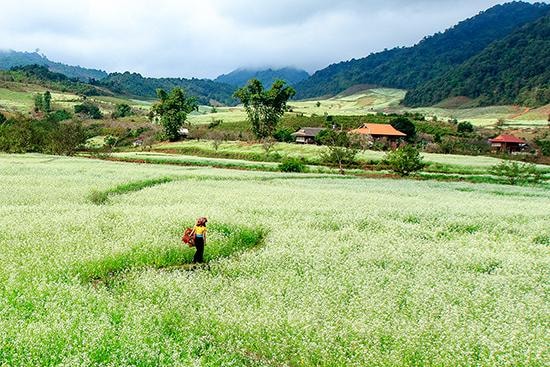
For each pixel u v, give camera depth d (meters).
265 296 13.27
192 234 17.86
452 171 68.69
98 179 40.78
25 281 13.22
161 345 9.95
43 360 8.89
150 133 134.12
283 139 126.06
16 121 92.12
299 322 11.27
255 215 25.61
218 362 9.68
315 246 19.61
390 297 13.54
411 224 25.31
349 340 10.73
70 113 189.75
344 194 37.41
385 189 44.34
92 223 21.23
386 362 9.78
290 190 39.28
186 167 63.97
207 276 15.83
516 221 27.34
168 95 127.06
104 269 15.92
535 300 13.76
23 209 24.89
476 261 18.17
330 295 13.66
